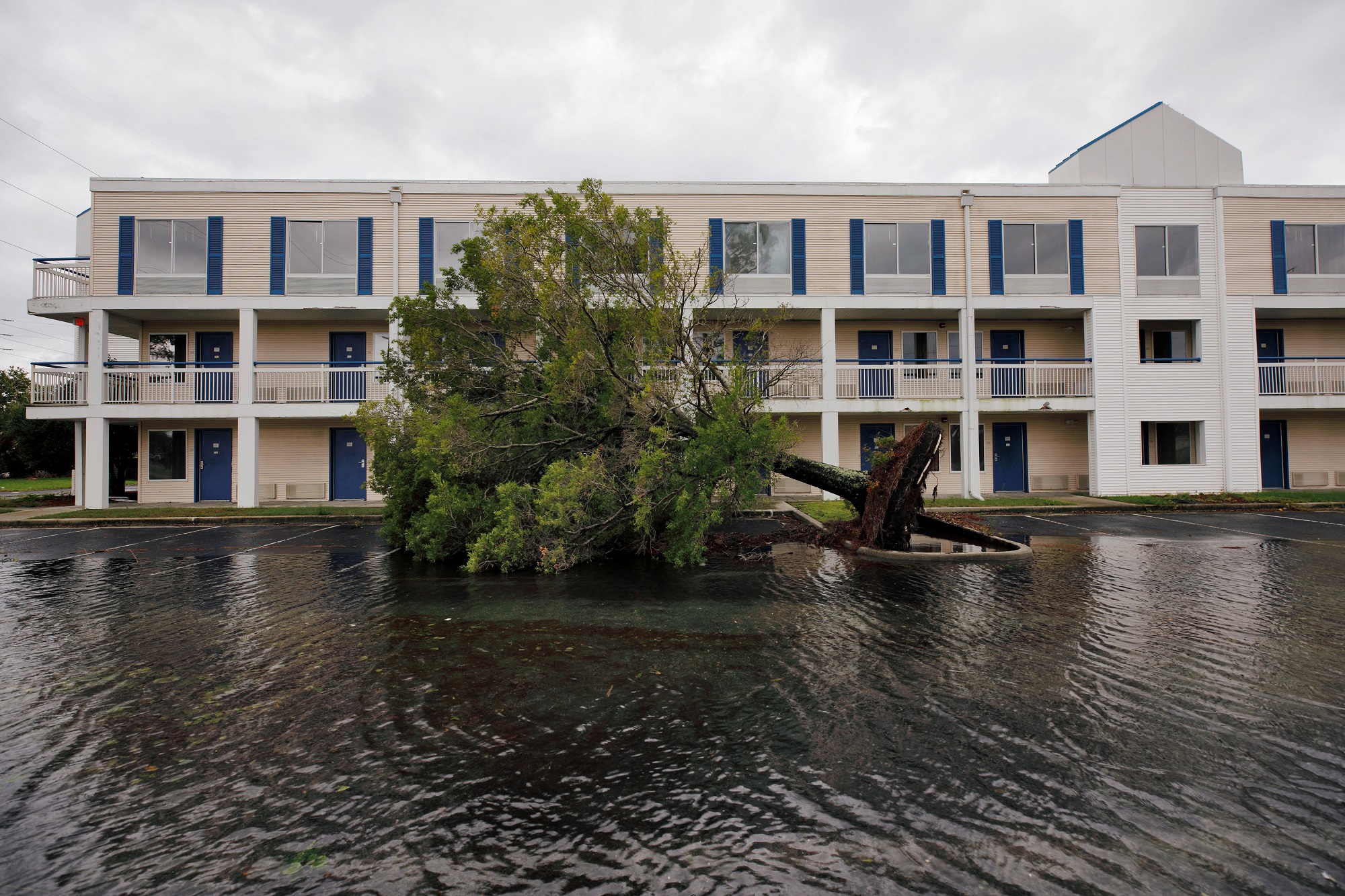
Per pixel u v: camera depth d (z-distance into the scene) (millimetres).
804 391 18688
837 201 18672
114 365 18422
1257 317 19734
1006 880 2500
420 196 18266
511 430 10711
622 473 10227
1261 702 4180
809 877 2533
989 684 4523
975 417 18266
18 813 3039
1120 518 14711
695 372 10586
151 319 18859
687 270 10930
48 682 4719
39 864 2652
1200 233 18703
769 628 6031
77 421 18750
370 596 7520
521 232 10133
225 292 17906
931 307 18391
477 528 9797
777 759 3490
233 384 18078
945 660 5039
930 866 2592
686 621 6301
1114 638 5570
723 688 4512
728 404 10016
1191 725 3848
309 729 3910
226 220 17969
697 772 3363
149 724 4000
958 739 3699
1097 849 2689
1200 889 2432
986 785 3201
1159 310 18625
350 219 18188
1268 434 20344
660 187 18484
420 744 3705
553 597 7430
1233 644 5367
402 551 11102
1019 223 18734
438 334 11219
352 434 19484
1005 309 18609
